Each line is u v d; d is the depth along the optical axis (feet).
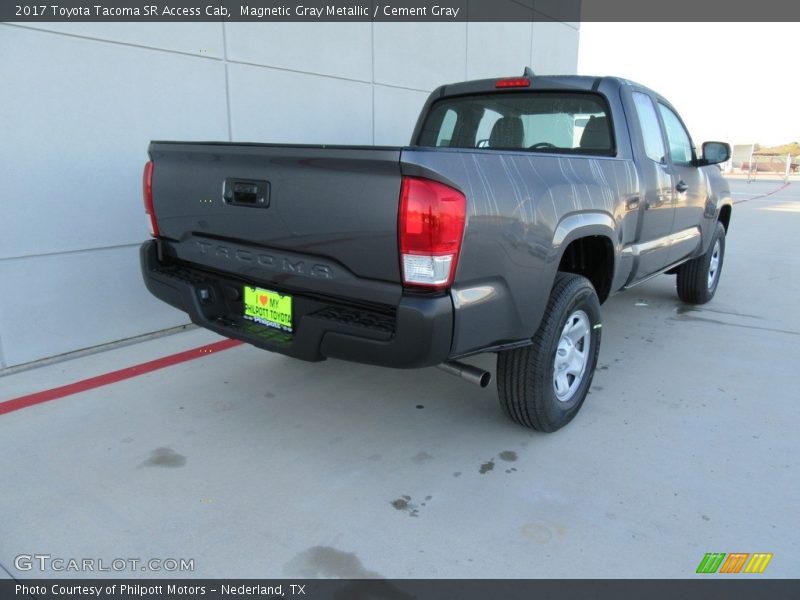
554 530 8.14
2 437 10.33
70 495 8.76
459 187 7.49
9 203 12.40
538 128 13.39
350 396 12.29
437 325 7.45
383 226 7.49
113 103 13.64
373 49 20.06
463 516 8.41
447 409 11.78
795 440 10.59
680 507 8.66
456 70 24.06
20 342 13.07
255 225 8.84
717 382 13.14
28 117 12.37
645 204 12.81
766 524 8.30
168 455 9.90
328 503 8.68
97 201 13.75
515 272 8.53
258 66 16.55
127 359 13.97
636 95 13.25
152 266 10.78
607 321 17.79
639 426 11.09
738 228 39.47
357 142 20.21
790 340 16.06
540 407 10.01
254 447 10.22
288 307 8.93
